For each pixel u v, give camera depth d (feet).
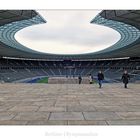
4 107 31.19
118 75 253.65
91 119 23.86
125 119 23.85
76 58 309.63
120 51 239.91
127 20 109.50
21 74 266.98
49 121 23.02
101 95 46.16
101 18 111.65
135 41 177.88
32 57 299.79
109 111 28.22
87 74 287.69
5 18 108.06
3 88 64.80
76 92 52.31
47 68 313.12
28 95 46.37
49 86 73.10
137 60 291.38
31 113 26.91
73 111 28.25
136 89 60.70
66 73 296.51
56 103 35.01
